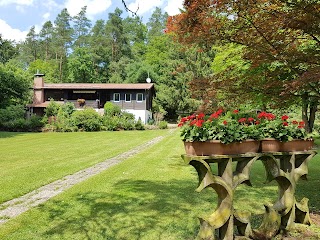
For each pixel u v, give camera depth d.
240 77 5.57
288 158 3.73
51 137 20.06
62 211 4.66
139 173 7.94
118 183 6.69
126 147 14.54
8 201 5.31
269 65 5.49
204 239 3.02
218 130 3.04
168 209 4.71
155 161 10.17
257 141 3.32
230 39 4.84
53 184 6.77
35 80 32.75
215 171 8.35
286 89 4.43
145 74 43.47
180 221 4.14
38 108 31.83
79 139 18.69
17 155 11.59
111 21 51.59
